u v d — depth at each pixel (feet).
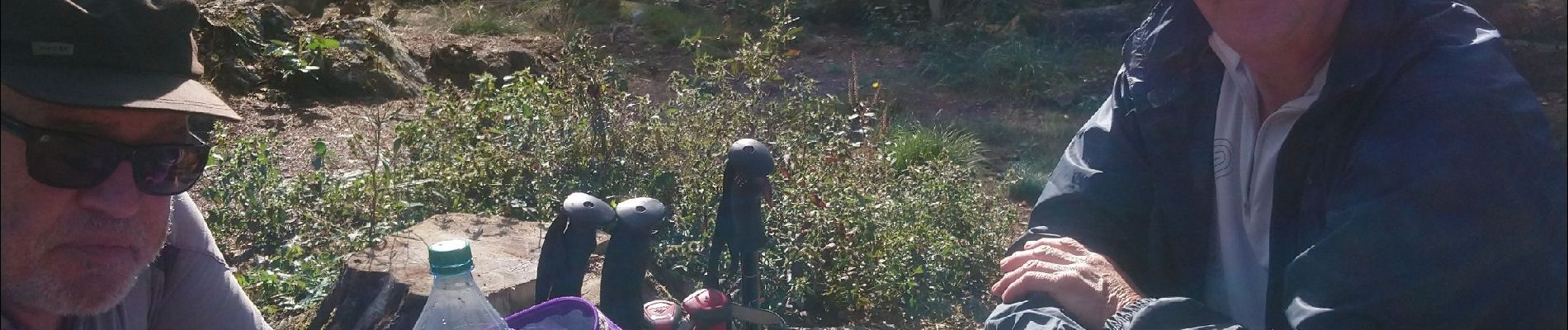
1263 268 7.02
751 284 8.07
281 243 17.29
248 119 26.45
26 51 4.96
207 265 7.04
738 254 8.02
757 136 19.22
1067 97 36.94
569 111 19.77
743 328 8.16
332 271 15.31
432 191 18.26
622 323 6.90
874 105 25.84
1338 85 6.25
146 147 5.39
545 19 43.55
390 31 33.24
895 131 27.66
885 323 16.22
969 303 17.31
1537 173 5.85
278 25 30.83
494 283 12.79
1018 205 24.43
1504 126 5.82
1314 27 6.41
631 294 6.93
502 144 19.40
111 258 5.48
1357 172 6.11
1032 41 42.75
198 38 28.55
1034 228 7.66
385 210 17.25
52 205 5.24
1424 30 6.11
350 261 13.43
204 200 19.24
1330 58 6.42
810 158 18.90
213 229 17.53
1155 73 7.36
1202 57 7.22
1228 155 7.14
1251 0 6.49
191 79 5.54
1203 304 6.68
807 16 49.29
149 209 5.58
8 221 5.21
